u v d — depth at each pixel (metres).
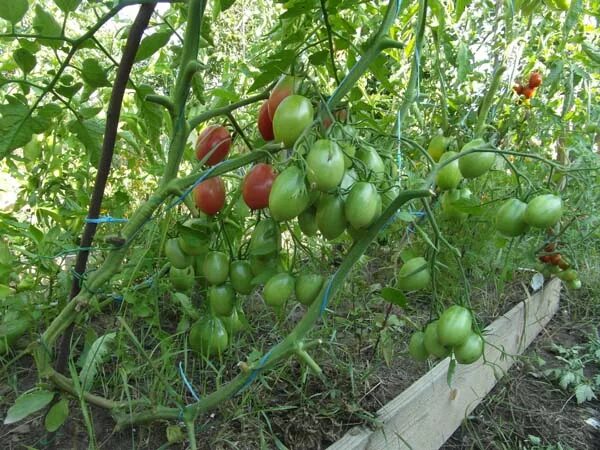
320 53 1.08
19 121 0.94
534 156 1.08
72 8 0.82
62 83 0.99
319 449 1.23
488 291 2.33
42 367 1.00
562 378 2.15
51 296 1.50
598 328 2.74
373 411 1.38
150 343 1.53
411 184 1.33
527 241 2.12
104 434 1.21
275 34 1.75
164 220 1.20
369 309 1.86
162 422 1.25
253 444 1.21
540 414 1.97
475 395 1.87
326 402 1.37
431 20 2.01
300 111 0.86
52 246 1.51
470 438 1.75
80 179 1.77
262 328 1.71
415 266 1.09
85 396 1.09
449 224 1.93
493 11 2.63
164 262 1.49
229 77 2.12
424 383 1.49
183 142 1.00
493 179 2.17
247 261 1.09
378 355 1.64
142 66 2.31
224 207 1.19
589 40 2.44
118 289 1.38
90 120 1.07
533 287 2.31
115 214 1.52
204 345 1.23
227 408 1.28
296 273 1.07
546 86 2.45
